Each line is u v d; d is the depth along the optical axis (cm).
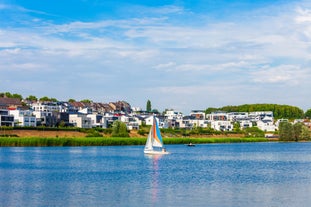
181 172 9769
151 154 15925
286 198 6375
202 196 6506
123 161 12756
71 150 17962
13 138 19012
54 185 7538
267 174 9438
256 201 6150
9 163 11775
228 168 10850
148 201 6112
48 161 12488
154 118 15925
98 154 15650
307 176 9075
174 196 6488
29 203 5953
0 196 6444
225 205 5878
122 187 7325
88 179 8394
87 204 5900
